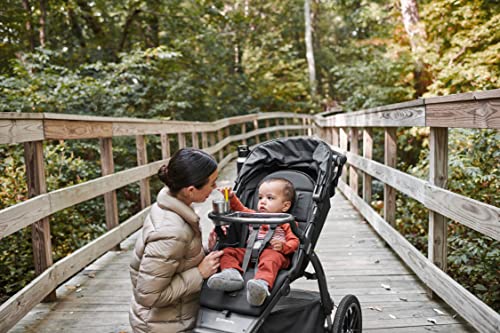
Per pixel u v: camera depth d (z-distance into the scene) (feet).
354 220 17.63
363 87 34.81
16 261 13.25
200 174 5.62
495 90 6.67
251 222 5.76
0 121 7.86
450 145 14.34
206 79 40.42
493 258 11.03
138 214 15.51
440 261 9.81
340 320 6.95
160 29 38.45
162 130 17.95
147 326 5.72
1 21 27.89
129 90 25.66
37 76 22.18
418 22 30.12
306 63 71.05
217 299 5.83
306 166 8.25
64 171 16.92
